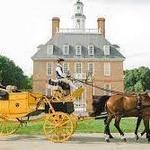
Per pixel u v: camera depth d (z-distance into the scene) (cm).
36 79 7756
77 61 7950
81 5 10481
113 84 7825
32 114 1848
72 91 1827
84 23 10481
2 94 1812
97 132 2202
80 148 1575
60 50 8012
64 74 1842
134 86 11294
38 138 1891
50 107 1789
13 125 2223
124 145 1670
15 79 9981
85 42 8181
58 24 8325
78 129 2345
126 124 2758
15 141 1780
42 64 7812
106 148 1581
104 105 1852
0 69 9556
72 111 1852
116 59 7875
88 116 1831
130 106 1808
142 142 1780
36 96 1808
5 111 1805
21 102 1795
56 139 1758
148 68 11781
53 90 1831
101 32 8350
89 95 6762
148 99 1822
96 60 7912
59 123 1756
